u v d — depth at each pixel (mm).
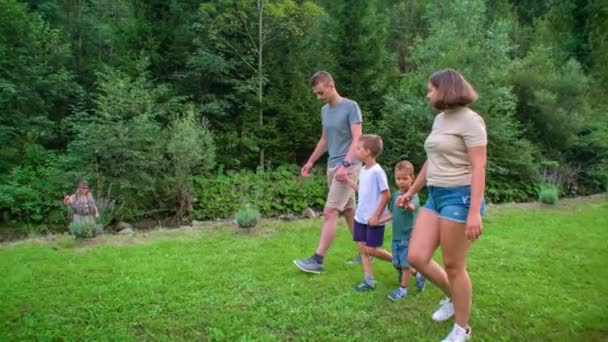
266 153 8422
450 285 2629
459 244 2490
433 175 2541
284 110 8328
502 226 5840
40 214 6297
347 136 3945
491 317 3012
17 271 3887
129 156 6445
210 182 7227
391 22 14359
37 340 2684
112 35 9375
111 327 2844
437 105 2486
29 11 10062
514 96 8914
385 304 3213
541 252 4566
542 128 9984
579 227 5777
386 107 8555
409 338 2732
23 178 6582
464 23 10578
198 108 8109
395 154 8148
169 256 4387
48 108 8273
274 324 2891
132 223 6555
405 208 3174
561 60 11953
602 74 11766
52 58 9062
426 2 15039
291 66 8664
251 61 8617
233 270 3930
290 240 5070
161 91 7508
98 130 6418
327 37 9508
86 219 5184
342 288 3514
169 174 6914
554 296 3389
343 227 5648
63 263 4141
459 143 2443
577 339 2758
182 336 2760
